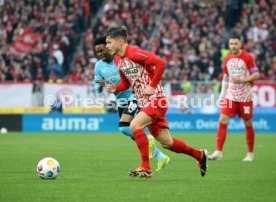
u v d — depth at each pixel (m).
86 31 68.50
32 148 38.00
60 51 65.31
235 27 68.38
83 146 39.72
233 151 35.97
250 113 30.31
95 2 73.19
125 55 20.77
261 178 22.39
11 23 68.56
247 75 30.48
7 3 69.88
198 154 21.88
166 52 64.62
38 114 57.38
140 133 20.94
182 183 20.80
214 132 55.94
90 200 17.14
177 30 67.62
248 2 71.31
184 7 70.00
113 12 69.44
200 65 63.53
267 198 17.47
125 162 28.97
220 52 64.44
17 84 56.69
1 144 41.53
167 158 25.38
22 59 64.69
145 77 20.88
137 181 21.31
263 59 65.38
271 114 56.53
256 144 41.69
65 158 31.17
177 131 56.97
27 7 69.88
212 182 21.11
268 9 70.56
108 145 40.62
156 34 67.50
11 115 57.19
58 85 56.16
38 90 56.59
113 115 57.59
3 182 21.05
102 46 27.94
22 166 27.00
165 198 17.45
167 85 55.75
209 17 69.31
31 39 67.44
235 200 17.12
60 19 69.31
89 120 57.56
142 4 70.31
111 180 21.64
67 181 21.33
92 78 61.81
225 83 30.94
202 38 66.25
